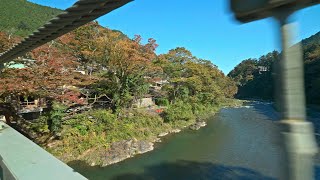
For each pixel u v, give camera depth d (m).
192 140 21.67
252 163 15.80
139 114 23.31
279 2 0.60
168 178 13.77
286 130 0.60
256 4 0.63
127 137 18.94
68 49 20.72
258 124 28.44
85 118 18.55
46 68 13.80
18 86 12.66
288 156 0.59
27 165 1.65
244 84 80.62
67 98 15.32
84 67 21.53
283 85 0.62
